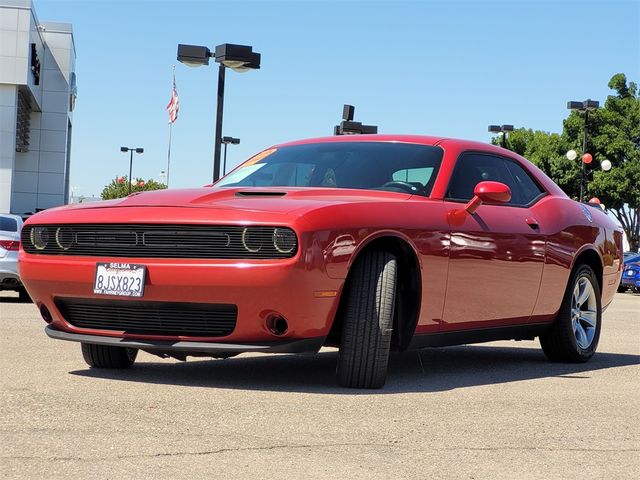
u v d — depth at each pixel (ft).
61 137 160.45
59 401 13.03
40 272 15.61
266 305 14.11
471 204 16.94
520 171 19.77
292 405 13.30
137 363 18.08
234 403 13.32
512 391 15.67
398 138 18.39
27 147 155.94
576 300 20.76
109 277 14.84
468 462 10.25
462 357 21.53
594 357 22.39
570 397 15.15
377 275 14.96
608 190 125.49
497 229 17.53
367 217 14.89
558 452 10.91
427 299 15.96
